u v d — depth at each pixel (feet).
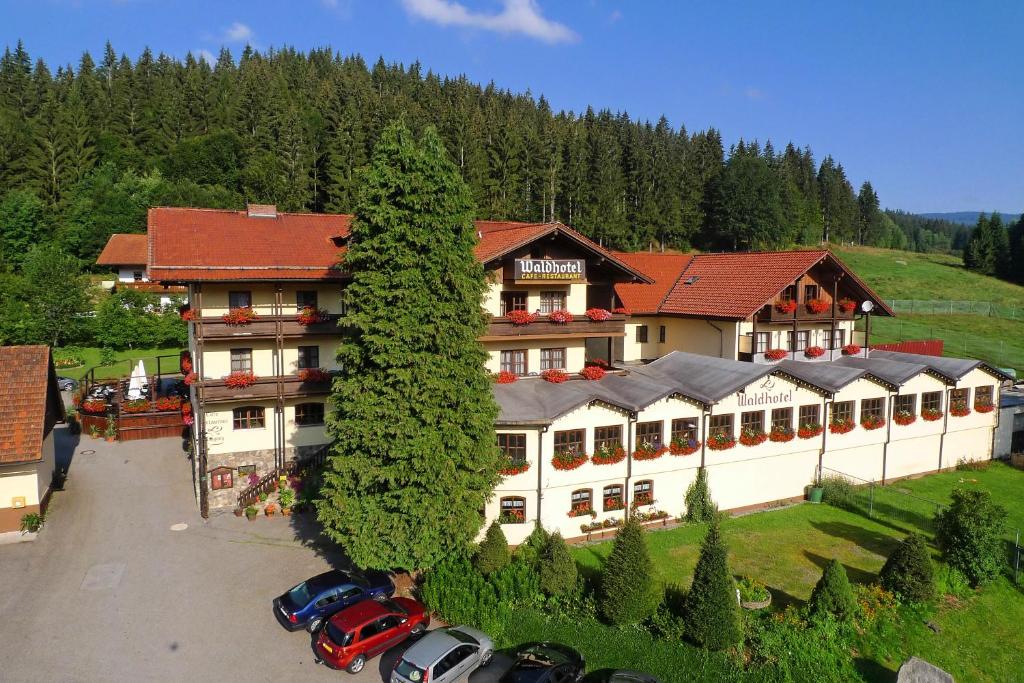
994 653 67.56
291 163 320.09
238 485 103.30
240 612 72.18
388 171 69.87
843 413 111.45
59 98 399.44
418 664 57.93
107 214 287.89
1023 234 394.52
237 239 107.34
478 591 70.28
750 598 71.67
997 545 79.77
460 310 72.33
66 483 110.11
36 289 196.44
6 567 81.30
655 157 420.77
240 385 98.43
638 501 94.58
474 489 75.00
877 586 75.31
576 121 451.12
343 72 475.72
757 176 420.36
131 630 68.18
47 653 63.82
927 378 118.93
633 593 64.34
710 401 96.53
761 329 125.80
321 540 90.68
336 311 107.34
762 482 104.42
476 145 318.45
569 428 88.89
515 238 103.24
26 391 94.27
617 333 111.55
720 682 58.44
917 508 101.45
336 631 62.85
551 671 57.41
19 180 311.27
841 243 521.65
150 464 120.06
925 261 445.78
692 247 417.08
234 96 412.36
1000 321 267.80
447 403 72.54
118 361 195.21
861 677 61.72
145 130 375.45
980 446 127.95
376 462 72.13
